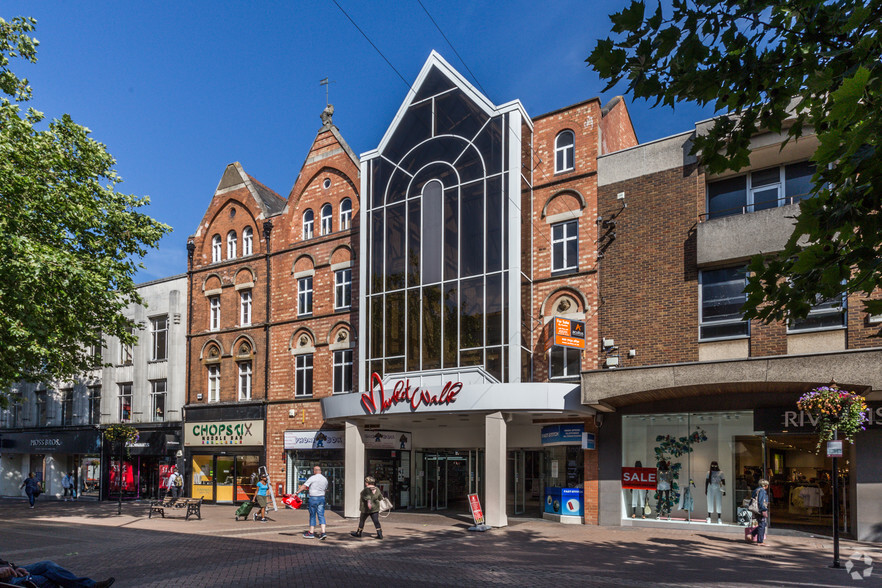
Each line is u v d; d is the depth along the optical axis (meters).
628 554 13.57
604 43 4.91
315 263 26.17
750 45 4.87
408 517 20.67
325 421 24.78
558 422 20.00
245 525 19.05
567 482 19.89
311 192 26.92
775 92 5.04
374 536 16.25
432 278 21.34
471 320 20.38
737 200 18.14
